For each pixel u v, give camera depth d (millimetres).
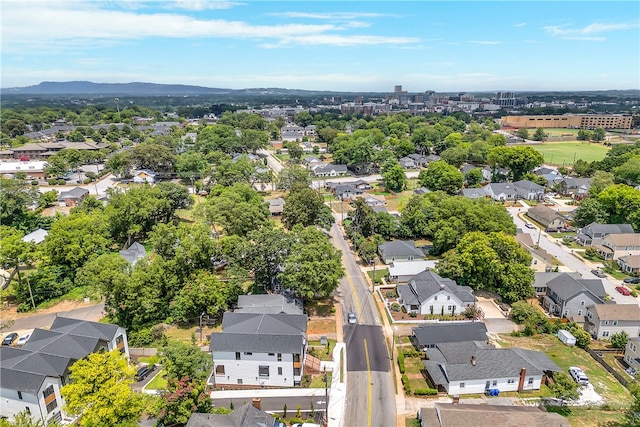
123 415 38000
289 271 63594
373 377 51219
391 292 72312
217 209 84000
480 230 83875
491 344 58062
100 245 80125
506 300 70375
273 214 115000
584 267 84562
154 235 69500
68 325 51906
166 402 40031
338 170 162125
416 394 48031
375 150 173375
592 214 102000
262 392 49156
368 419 44344
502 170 154625
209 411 42969
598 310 61656
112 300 62031
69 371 44875
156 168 156500
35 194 109875
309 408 46281
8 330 62000
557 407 46188
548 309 68438
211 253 67000
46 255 73625
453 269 71188
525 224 109062
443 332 56188
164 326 61531
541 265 78312
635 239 88375
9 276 78500
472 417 40562
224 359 49938
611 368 52719
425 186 136625
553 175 145375
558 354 56312
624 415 43969
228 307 65062
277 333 51125
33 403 42094
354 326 62375
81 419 37812
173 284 63938
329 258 66812
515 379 48500
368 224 95812
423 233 93250
